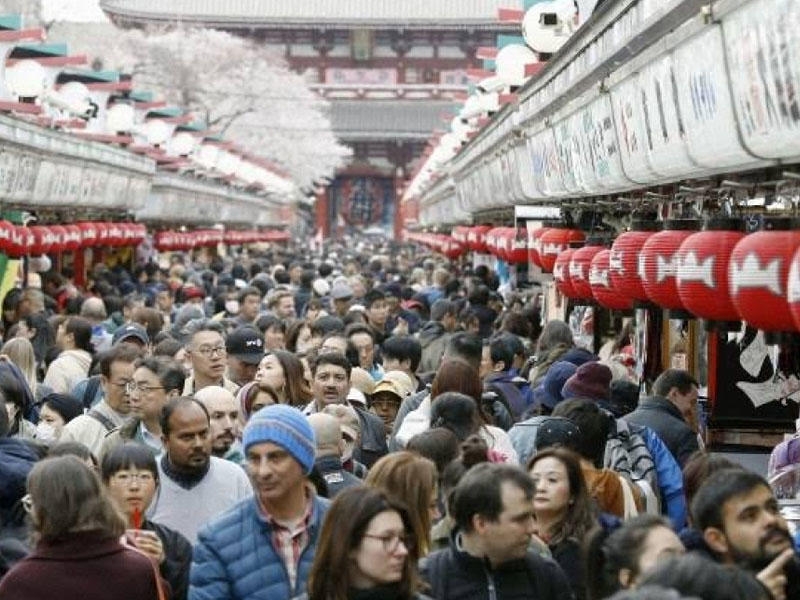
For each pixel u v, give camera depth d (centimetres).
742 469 1706
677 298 2409
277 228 16850
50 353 3788
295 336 4056
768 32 1816
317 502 1781
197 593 1738
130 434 2481
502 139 4975
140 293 5703
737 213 2562
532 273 4941
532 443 2359
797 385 3294
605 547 1542
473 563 1661
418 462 1742
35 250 5603
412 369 3416
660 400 2495
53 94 5909
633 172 2730
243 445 1802
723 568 1280
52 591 1670
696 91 2183
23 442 2117
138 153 7588
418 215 15400
